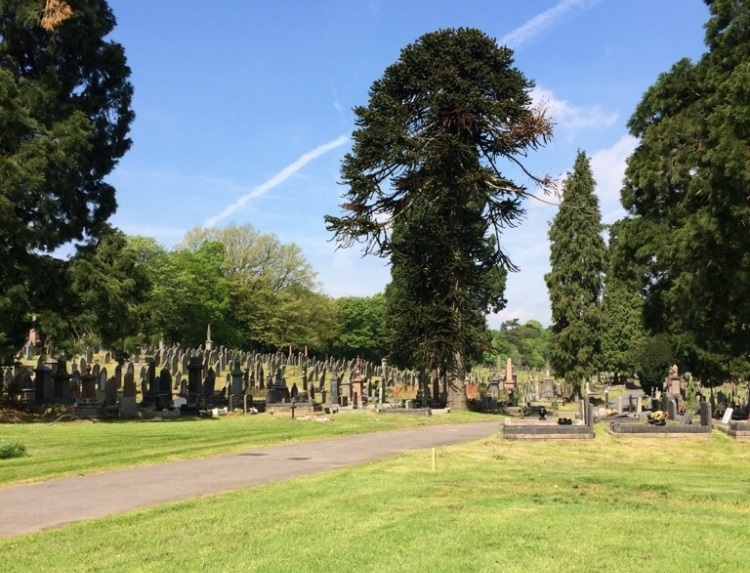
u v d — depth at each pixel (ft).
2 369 94.07
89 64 99.25
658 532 25.66
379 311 317.01
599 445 59.82
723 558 22.15
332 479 39.22
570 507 31.04
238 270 273.75
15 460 46.01
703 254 63.52
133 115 104.99
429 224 115.03
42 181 81.46
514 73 107.86
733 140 55.01
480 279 119.96
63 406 88.07
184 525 27.22
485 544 23.81
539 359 444.55
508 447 58.03
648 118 89.45
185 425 76.95
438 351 111.24
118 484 38.52
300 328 271.49
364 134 105.60
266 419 90.07
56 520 29.35
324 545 23.80
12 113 80.48
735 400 145.38
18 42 92.43
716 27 68.74
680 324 95.86
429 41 109.29
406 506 30.96
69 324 88.58
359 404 118.11
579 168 162.81
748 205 55.57
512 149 109.50
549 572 20.57
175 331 218.18
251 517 28.63
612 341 184.85
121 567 21.47
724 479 43.09
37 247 88.63
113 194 103.09
